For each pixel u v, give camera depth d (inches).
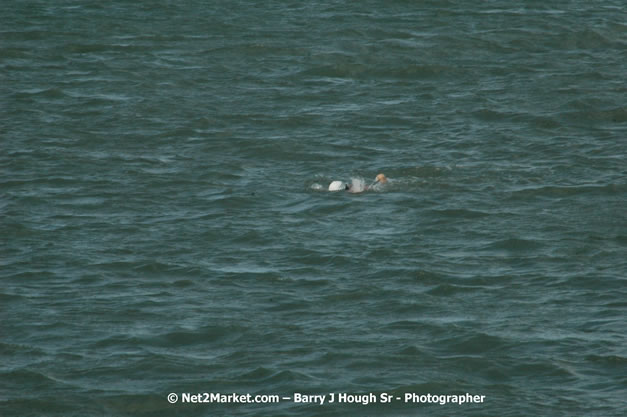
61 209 4306.1
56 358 3014.3
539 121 5595.5
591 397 2778.1
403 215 4227.4
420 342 3105.3
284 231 4050.2
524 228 4052.7
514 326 3198.8
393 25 7780.5
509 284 3531.0
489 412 2716.5
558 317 3260.3
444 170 4813.0
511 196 4443.9
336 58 6929.1
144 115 5728.3
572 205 4320.9
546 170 4795.8
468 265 3695.9
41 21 7834.6
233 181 4690.0
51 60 6830.7
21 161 4923.7
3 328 3191.4
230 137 5354.3
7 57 6860.2
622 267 3659.0
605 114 5728.3
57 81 6358.3
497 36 7460.6
